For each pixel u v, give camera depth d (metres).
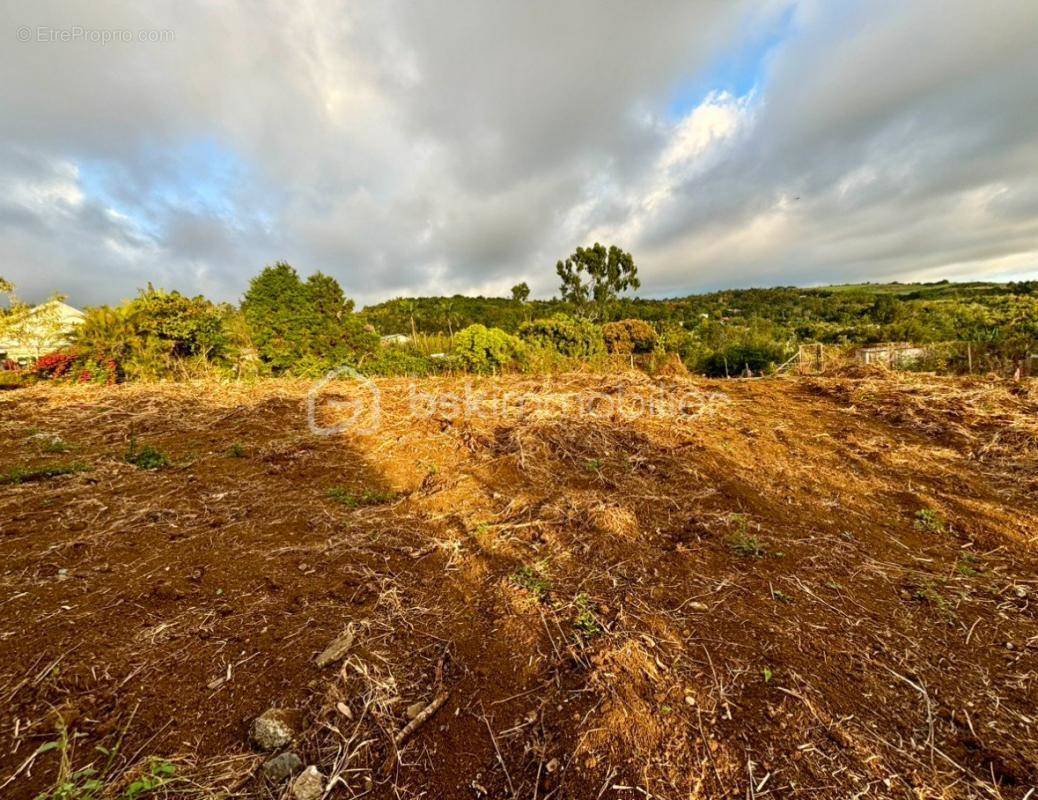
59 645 1.51
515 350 12.94
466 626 1.82
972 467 3.74
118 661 1.47
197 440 4.47
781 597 1.99
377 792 1.18
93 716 1.28
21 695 1.31
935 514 2.86
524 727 1.37
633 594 1.99
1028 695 1.48
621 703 1.41
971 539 2.60
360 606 1.89
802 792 1.16
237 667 1.50
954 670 1.59
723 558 2.32
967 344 10.73
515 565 2.27
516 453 3.95
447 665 1.61
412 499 3.13
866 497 3.17
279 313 11.29
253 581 2.00
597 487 3.33
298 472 3.62
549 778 1.22
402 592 2.01
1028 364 9.37
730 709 1.39
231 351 10.99
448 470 3.71
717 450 4.00
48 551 2.15
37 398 6.71
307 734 1.29
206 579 1.99
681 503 3.01
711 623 1.80
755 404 5.91
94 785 1.06
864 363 8.14
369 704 1.40
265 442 4.41
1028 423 4.39
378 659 1.59
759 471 3.61
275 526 2.60
